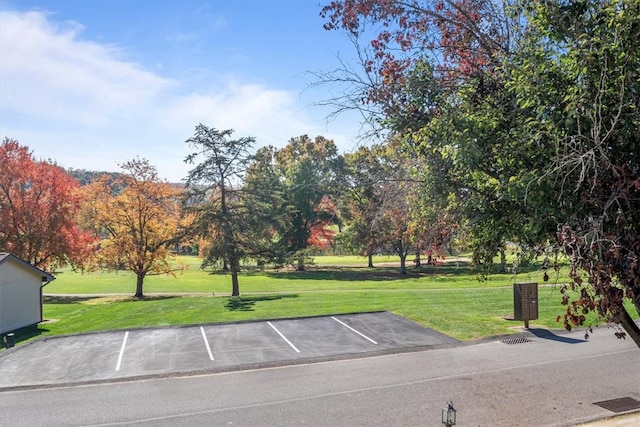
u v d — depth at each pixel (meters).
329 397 11.88
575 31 5.63
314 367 14.49
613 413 10.40
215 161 33.00
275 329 19.31
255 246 34.28
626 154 5.31
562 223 5.32
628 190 4.71
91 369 14.55
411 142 7.79
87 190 38.81
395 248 53.44
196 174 33.00
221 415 10.88
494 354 15.43
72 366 14.89
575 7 5.69
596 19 5.48
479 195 6.73
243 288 43.91
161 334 18.88
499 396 11.66
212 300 28.84
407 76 7.82
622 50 4.96
